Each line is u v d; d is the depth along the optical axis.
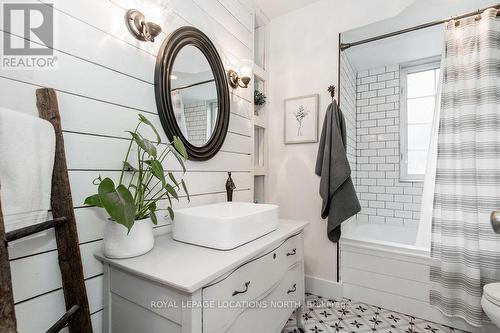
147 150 0.79
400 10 1.77
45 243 0.77
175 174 1.26
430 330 1.55
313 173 2.10
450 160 1.58
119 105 0.99
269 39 2.32
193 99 1.34
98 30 0.92
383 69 2.71
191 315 0.66
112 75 0.97
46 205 0.70
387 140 2.68
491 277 1.43
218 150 1.52
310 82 2.12
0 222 0.50
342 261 1.98
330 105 1.94
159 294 0.74
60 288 0.80
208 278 0.70
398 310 1.75
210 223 0.95
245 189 1.86
